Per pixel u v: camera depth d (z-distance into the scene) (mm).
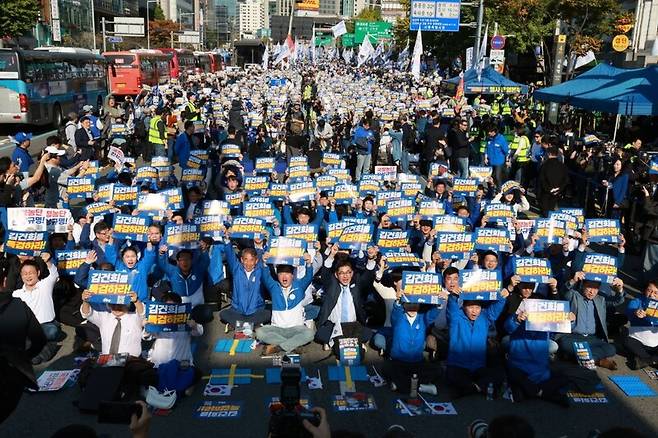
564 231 9914
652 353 8258
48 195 13117
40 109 28812
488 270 7605
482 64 31156
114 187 11852
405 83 49031
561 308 7293
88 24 91688
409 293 7613
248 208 11375
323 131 23406
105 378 7039
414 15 28594
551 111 27531
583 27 40031
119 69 43594
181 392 7285
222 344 8766
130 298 7469
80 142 18250
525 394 7410
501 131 21750
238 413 7031
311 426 4188
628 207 13609
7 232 8602
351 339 8352
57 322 8875
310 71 64938
